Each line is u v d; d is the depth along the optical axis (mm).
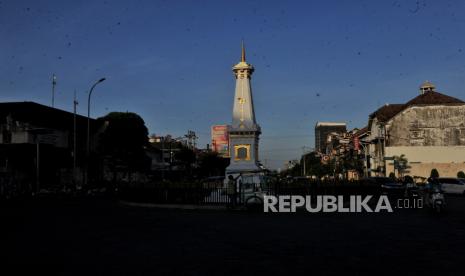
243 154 37500
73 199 40594
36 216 22359
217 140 135625
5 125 51281
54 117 57000
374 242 13016
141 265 9883
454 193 41688
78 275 8922
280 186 28562
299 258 10602
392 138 60375
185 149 86062
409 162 58625
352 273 8938
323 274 8867
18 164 49844
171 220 20062
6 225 18062
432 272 8984
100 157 59656
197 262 10203
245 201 25828
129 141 56312
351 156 74812
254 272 9109
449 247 12031
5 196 42250
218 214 23422
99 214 23594
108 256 11016
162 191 29906
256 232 15523
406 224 17766
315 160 112750
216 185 29250
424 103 60125
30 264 10031
